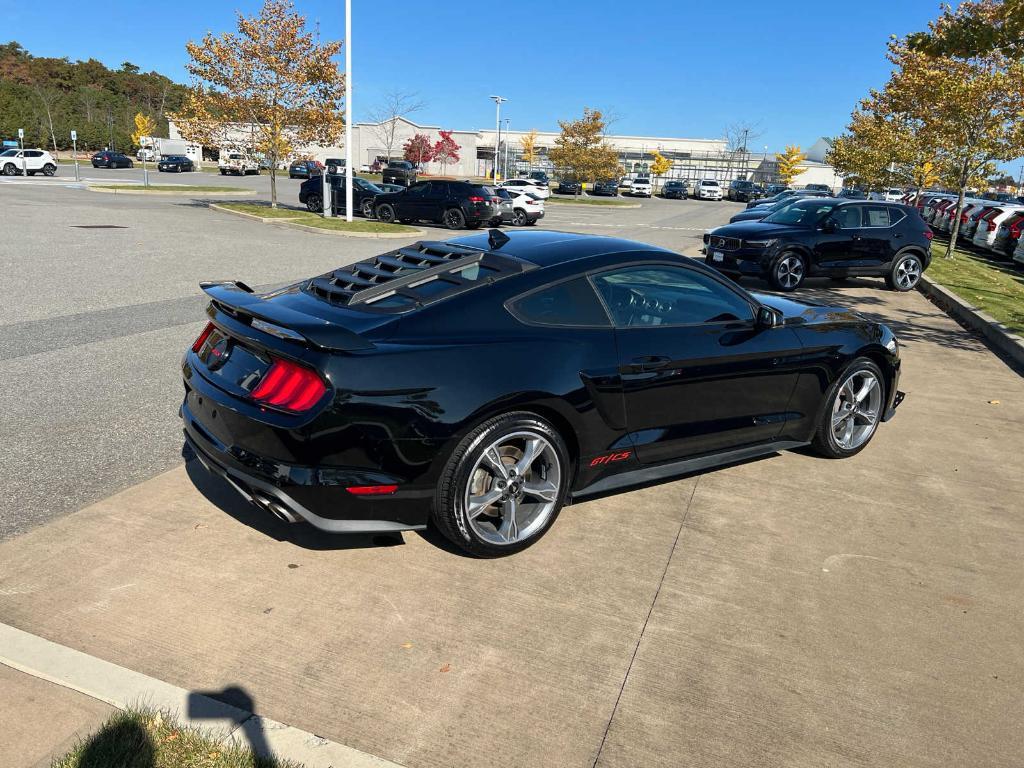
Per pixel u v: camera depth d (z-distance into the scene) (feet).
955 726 8.02
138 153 247.50
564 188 171.42
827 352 14.53
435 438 9.82
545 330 11.09
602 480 12.16
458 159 275.59
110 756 6.85
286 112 77.66
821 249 38.55
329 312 10.79
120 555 10.57
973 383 22.00
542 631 9.35
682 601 10.16
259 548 10.97
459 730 7.61
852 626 9.75
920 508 13.35
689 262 12.97
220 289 11.96
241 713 7.58
